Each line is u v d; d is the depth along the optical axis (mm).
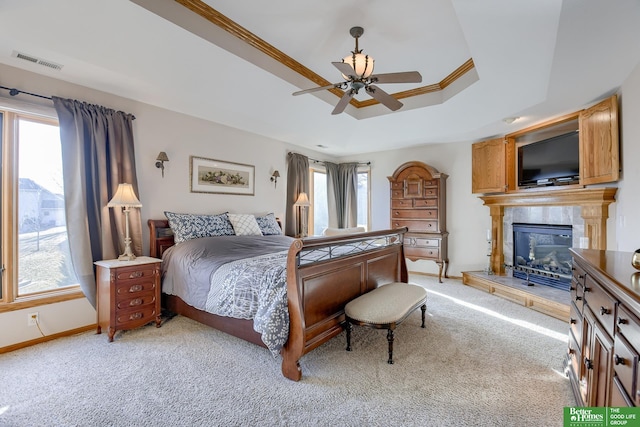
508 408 1768
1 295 2553
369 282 3043
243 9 2359
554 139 3838
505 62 2650
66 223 2754
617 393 1155
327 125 4535
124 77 2760
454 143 5188
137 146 3340
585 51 2254
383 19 2465
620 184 2949
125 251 2973
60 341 2674
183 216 3471
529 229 4262
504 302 3814
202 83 3014
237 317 2383
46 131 2807
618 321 1163
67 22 2092
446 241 5172
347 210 6074
